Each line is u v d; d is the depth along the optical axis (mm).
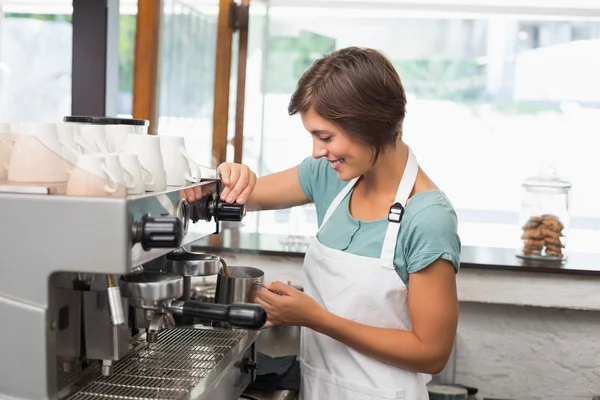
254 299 1345
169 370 1150
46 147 973
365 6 3834
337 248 1419
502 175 4055
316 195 1604
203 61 3021
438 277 1293
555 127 3961
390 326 1376
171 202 1037
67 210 884
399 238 1337
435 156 4109
